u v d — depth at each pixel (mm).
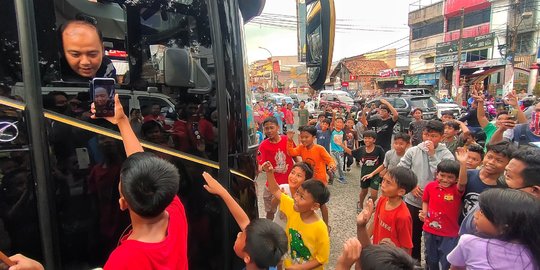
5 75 1475
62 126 1575
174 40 1897
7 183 1460
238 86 2127
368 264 1607
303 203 2564
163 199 1198
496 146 2900
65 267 1596
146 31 1844
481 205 1862
